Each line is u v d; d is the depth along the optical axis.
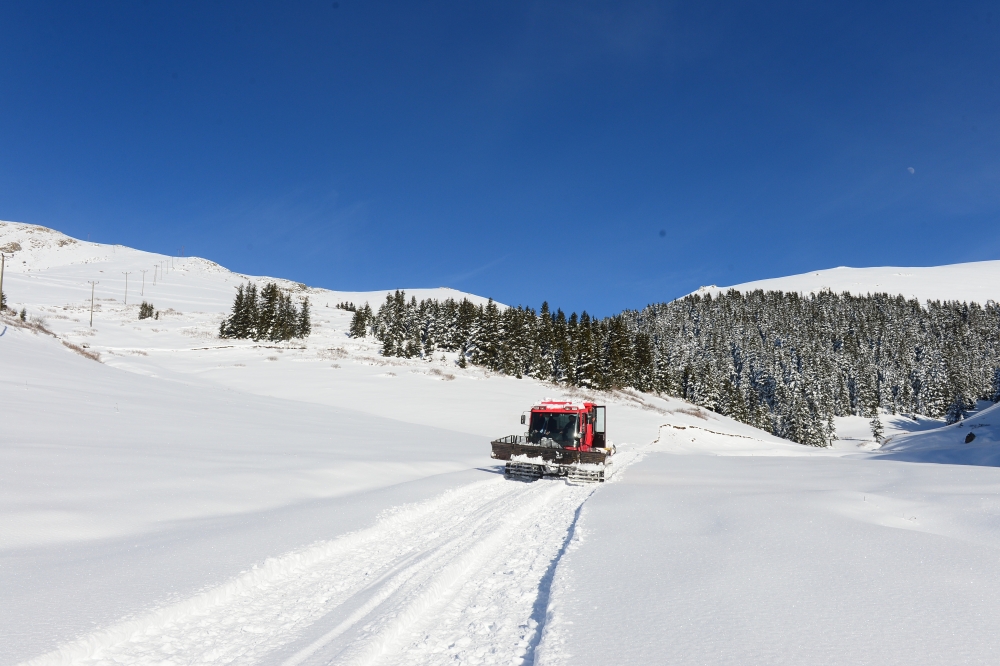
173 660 4.10
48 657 3.81
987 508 8.52
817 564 5.86
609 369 84.19
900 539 6.84
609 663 3.70
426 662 4.16
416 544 7.56
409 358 82.75
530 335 86.00
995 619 4.25
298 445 16.66
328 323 124.38
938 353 129.88
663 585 5.34
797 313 190.88
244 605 5.26
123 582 5.37
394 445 19.89
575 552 6.77
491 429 34.91
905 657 3.63
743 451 45.19
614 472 18.09
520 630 4.71
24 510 7.39
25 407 15.06
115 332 74.00
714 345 129.50
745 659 3.66
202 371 49.16
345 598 5.49
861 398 115.69
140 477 9.93
